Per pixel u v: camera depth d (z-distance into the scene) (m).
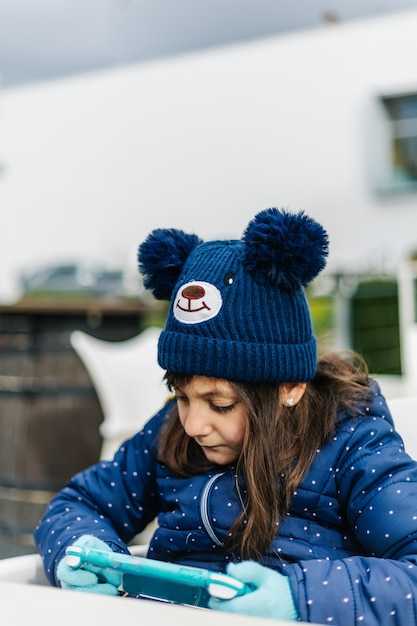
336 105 10.06
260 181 10.62
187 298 0.92
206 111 10.92
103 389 2.32
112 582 0.80
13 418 2.71
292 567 0.77
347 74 9.95
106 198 11.82
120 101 11.58
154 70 11.27
